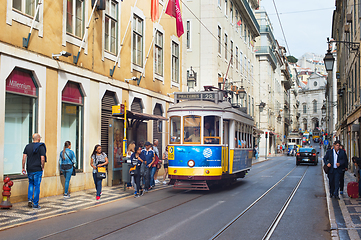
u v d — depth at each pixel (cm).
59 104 1262
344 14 2819
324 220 893
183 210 1002
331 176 1234
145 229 773
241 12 4250
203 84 3195
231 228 791
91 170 1444
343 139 3241
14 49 1062
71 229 773
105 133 1569
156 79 2055
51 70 1227
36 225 811
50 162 1216
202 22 3219
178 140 1366
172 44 2312
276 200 1204
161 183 1720
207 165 1329
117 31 1648
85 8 1420
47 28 1206
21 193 1084
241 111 1747
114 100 1645
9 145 1082
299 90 12719
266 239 702
